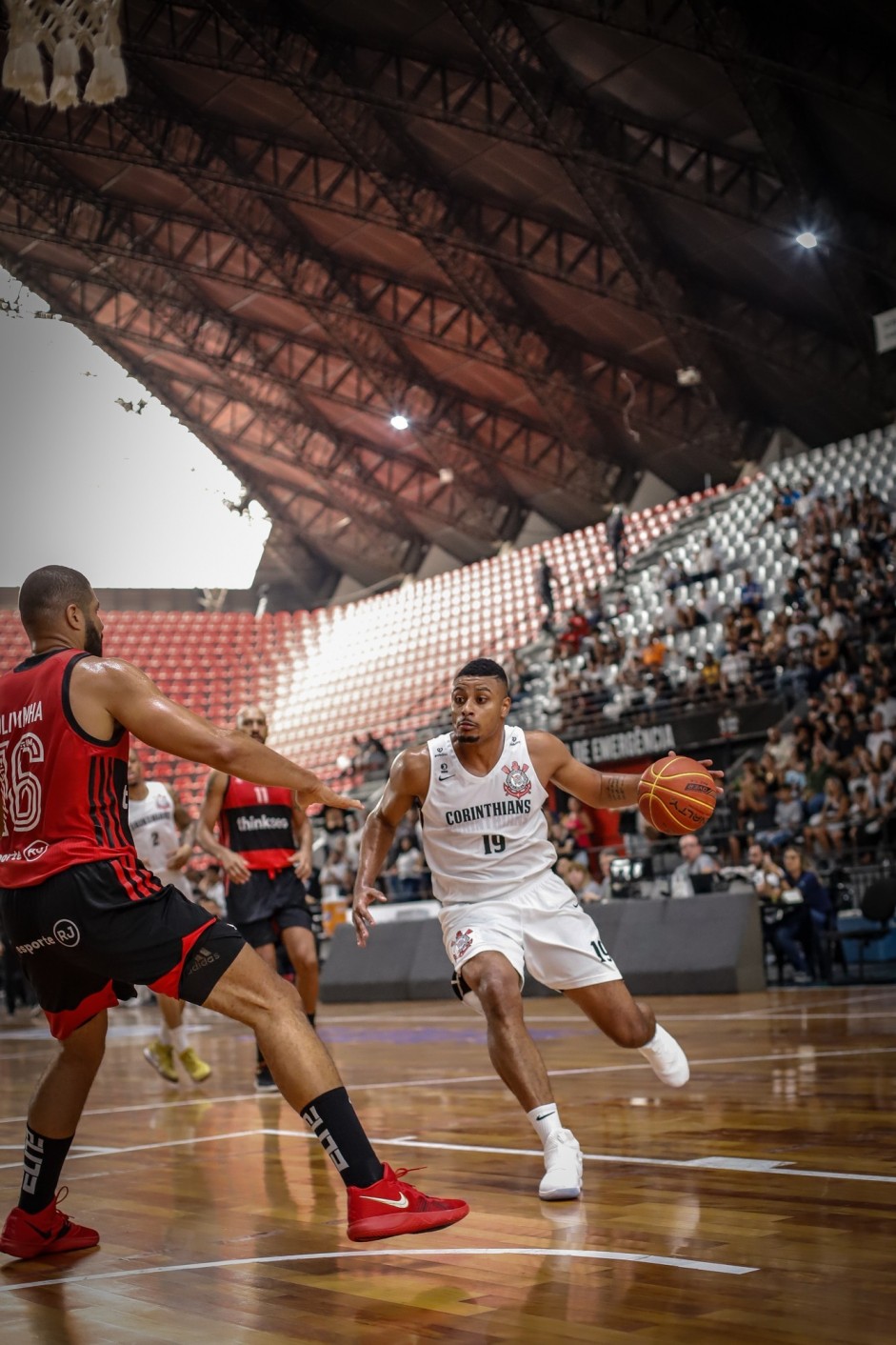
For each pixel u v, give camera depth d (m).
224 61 17.09
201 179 21.25
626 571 25.81
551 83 17.52
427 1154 4.12
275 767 2.75
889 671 16.80
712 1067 5.99
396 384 27.52
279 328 27.16
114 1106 6.23
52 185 23.16
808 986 11.61
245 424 31.58
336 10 17.14
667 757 3.78
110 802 2.80
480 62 17.34
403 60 17.97
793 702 17.45
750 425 25.28
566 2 14.89
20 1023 15.59
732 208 18.30
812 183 17.84
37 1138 3.00
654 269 20.98
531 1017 10.38
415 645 31.28
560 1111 4.89
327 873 19.36
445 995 13.37
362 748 26.41
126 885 2.74
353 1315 2.31
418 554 34.06
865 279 19.94
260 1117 5.46
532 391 25.28
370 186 21.30
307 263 24.19
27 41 6.61
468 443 28.52
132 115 20.14
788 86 15.80
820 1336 2.00
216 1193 3.70
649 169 18.94
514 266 21.05
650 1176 3.44
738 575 22.03
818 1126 4.12
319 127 19.91
